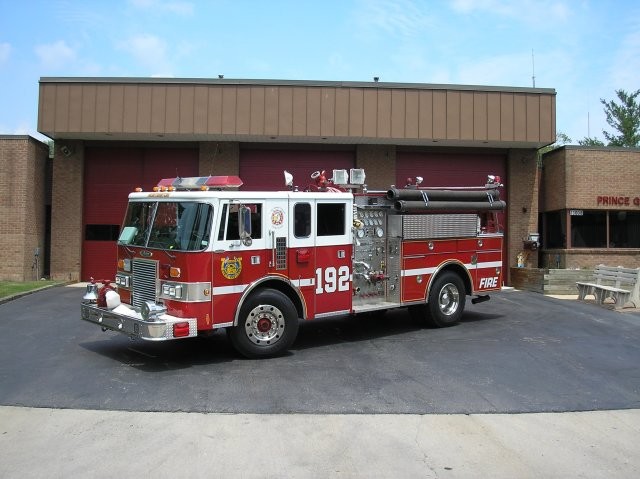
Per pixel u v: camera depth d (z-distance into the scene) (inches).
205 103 633.0
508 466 184.5
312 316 342.6
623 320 448.5
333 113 642.2
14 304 500.1
